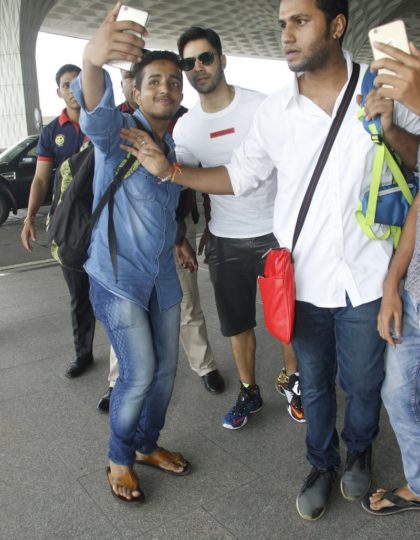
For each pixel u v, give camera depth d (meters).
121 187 2.01
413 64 1.46
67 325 4.28
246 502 2.18
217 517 2.10
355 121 1.77
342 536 1.97
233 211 2.64
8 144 17.67
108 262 2.05
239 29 27.53
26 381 3.32
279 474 2.35
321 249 1.90
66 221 2.46
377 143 1.68
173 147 2.24
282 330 1.95
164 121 2.07
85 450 2.57
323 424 2.12
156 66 1.95
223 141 2.61
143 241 2.05
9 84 17.28
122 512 2.14
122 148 1.95
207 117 2.61
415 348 1.86
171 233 2.19
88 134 1.83
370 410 2.09
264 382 3.24
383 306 1.85
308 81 1.84
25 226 3.54
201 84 2.49
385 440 2.57
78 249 2.46
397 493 2.06
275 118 1.92
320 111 1.81
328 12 1.68
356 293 1.88
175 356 2.30
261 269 2.69
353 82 1.78
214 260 2.74
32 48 17.53
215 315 4.39
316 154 1.85
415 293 1.73
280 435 2.66
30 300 4.99
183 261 2.84
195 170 2.11
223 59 2.54
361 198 1.84
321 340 2.06
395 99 1.49
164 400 2.32
